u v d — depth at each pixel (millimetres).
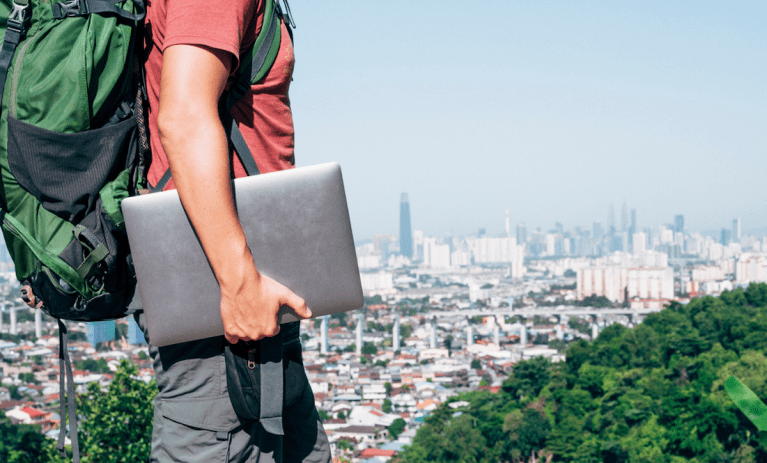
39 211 1348
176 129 1184
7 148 1311
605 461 58188
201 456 1439
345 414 112562
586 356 87562
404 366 153250
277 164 1485
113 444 21234
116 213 1313
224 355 1422
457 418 87125
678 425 53188
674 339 77750
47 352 164500
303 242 1340
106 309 1432
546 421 75062
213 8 1230
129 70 1402
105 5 1349
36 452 30266
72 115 1305
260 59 1406
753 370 51969
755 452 47344
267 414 1378
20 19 1324
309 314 1310
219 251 1198
